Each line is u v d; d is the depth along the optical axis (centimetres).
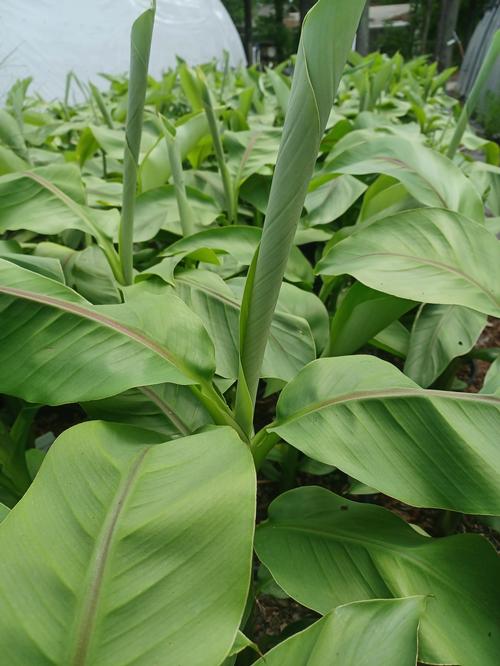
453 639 43
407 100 259
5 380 49
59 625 30
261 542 53
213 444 44
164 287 76
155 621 31
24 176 84
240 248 91
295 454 86
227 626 31
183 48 653
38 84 504
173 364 51
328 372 57
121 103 220
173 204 112
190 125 122
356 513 58
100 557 34
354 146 96
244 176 125
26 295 53
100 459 42
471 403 52
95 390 48
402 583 48
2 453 69
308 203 113
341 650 33
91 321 53
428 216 72
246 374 55
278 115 217
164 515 36
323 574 50
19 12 505
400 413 51
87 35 543
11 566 32
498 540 96
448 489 47
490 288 65
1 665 28
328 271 70
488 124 492
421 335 87
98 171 158
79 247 117
